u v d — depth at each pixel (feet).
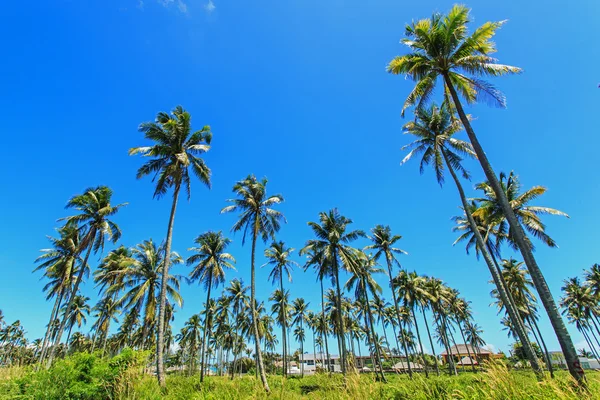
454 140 63.26
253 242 76.33
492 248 88.28
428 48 47.65
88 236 78.95
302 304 178.40
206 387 42.47
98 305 123.34
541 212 70.74
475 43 44.29
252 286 72.38
